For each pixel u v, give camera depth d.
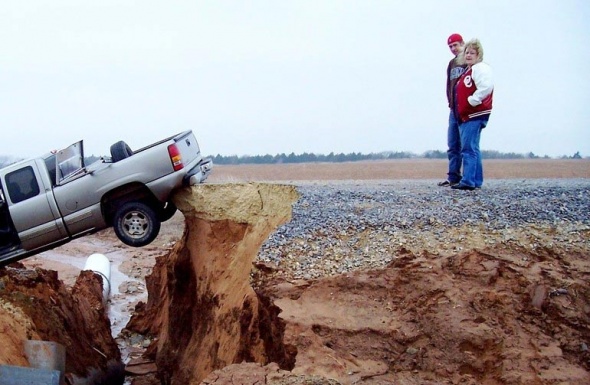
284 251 8.58
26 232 10.35
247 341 7.60
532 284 7.11
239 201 10.08
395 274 7.55
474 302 6.98
